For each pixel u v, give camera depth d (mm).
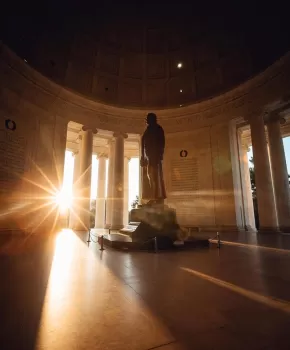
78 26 28656
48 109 24812
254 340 2582
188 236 13000
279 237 16938
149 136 13648
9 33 22531
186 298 3977
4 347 2385
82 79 29656
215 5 28641
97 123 29125
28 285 4699
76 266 6559
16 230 19875
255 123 24594
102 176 39500
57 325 2953
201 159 28500
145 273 5754
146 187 13664
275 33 24781
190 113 29938
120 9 29797
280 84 22750
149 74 33219
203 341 2557
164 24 31281
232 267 6445
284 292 4309
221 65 29891
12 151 20797
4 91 20516
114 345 2479
